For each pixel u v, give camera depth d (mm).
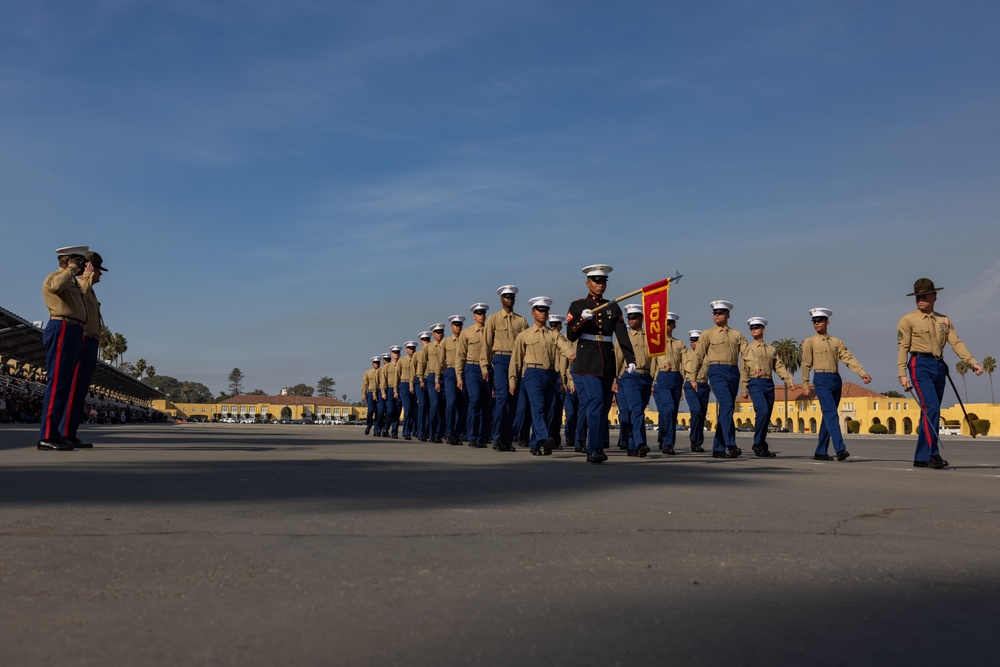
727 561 3363
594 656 2150
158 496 5156
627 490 6023
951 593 2893
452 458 9969
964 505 5488
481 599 2691
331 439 17438
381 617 2471
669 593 2811
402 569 3111
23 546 3467
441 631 2340
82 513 4375
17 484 5758
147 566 3119
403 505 4883
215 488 5664
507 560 3303
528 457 10992
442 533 3893
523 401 14773
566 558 3361
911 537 4051
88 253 10070
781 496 5812
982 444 22578
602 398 9719
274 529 3934
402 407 22625
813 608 2656
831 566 3303
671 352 14641
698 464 9938
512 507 4875
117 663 2055
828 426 12156
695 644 2264
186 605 2582
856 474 8391
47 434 9766
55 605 2572
